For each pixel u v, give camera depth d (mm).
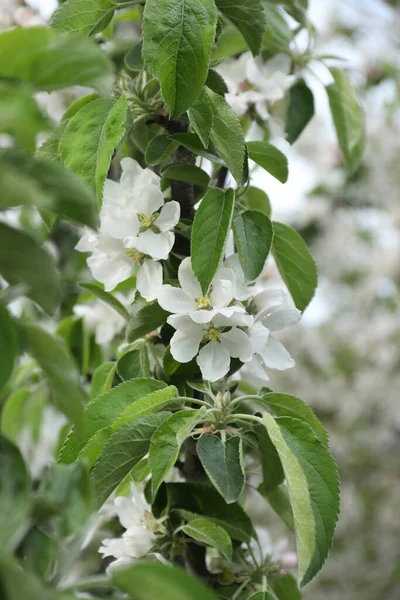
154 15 722
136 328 778
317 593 2139
